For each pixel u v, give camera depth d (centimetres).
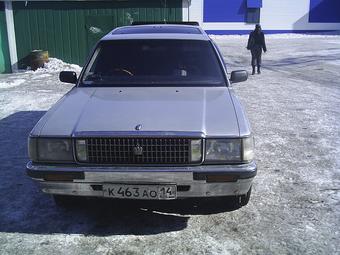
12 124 724
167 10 1392
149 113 360
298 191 443
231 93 418
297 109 831
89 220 382
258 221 379
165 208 403
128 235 356
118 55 467
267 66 1561
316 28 3247
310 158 547
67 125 350
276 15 3181
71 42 1418
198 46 473
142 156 334
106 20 1398
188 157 333
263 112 803
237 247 338
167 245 340
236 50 2117
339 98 951
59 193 348
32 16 1390
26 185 459
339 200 422
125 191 337
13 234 357
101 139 334
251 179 340
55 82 1171
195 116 355
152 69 452
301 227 369
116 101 390
